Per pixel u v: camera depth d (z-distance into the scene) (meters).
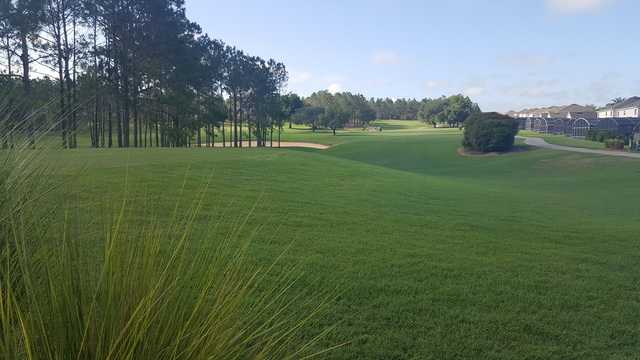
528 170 39.56
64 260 1.40
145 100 42.34
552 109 115.44
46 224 1.82
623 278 5.98
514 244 7.75
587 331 4.25
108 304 1.27
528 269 6.18
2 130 2.29
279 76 74.44
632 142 47.94
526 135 75.75
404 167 48.47
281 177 14.96
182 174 11.96
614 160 38.69
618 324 4.44
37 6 32.84
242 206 8.77
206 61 56.03
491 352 3.77
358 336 3.83
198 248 1.89
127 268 1.40
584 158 41.22
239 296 1.63
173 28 41.81
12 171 2.16
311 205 10.08
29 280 1.25
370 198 12.38
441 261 6.29
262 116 73.50
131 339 1.24
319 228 7.80
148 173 11.27
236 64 67.38
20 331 1.20
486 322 4.34
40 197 2.06
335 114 112.88
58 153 2.40
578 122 69.00
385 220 9.14
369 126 138.00
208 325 1.44
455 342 3.90
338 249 6.49
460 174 39.34
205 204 8.26
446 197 14.59
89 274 1.39
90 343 1.22
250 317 1.79
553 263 6.59
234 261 1.85
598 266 6.55
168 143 48.56
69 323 1.23
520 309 4.70
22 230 1.55
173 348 1.33
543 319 4.48
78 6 35.84
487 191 18.17
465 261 6.38
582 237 8.73
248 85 70.06
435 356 3.65
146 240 1.57
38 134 2.37
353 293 4.79
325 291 4.66
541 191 21.42
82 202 2.07
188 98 45.88
